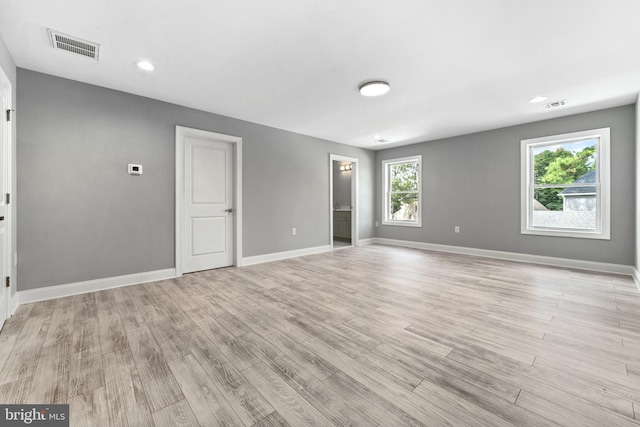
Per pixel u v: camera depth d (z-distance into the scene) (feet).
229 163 13.97
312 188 17.61
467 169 17.07
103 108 10.07
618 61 8.38
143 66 8.60
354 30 6.90
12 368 5.22
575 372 5.05
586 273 12.19
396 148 20.83
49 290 9.06
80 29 6.77
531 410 4.12
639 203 10.44
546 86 10.15
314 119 14.05
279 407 4.23
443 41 7.37
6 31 6.81
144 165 10.96
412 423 3.90
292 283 10.89
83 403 4.31
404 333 6.63
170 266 11.69
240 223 13.97
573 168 13.57
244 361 5.48
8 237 7.59
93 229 9.89
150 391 4.59
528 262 14.52
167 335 6.57
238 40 7.30
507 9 6.14
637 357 5.53
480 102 11.73
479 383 4.76
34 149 8.80
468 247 17.12
